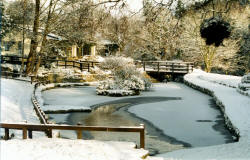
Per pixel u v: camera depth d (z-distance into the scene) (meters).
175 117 17.06
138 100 24.12
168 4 8.72
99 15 9.52
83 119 16.45
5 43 38.81
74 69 38.41
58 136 11.55
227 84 29.72
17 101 18.53
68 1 17.62
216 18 6.96
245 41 47.19
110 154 7.91
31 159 7.33
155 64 46.22
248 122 13.06
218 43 7.13
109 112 18.64
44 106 19.02
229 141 11.99
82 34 29.25
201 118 16.70
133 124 15.26
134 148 8.98
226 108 16.47
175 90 31.83
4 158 7.35
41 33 32.56
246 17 39.78
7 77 29.38
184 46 44.56
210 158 8.67
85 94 27.12
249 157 8.61
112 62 39.88
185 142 11.95
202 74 42.59
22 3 33.16
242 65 49.53
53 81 34.38
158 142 11.95
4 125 9.83
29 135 9.87
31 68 33.16
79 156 7.63
